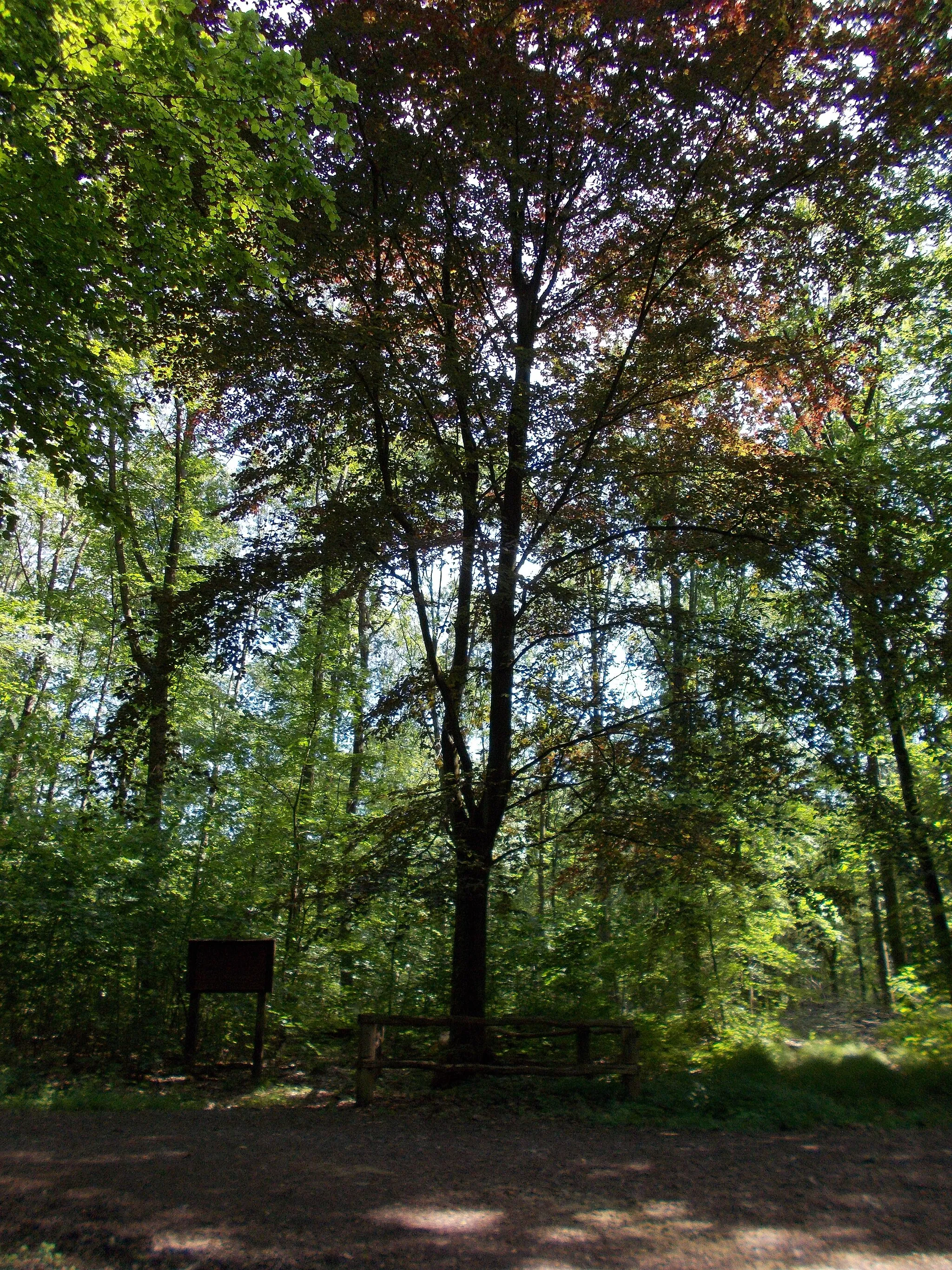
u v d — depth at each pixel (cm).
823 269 1221
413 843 1117
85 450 965
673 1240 482
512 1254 457
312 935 1342
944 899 1436
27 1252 424
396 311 1098
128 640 1278
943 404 1434
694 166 1146
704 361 1211
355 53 1091
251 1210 509
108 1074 1059
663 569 1334
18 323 853
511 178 1184
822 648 1169
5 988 1138
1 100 792
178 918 1277
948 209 1387
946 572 1277
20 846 1214
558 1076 1055
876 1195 573
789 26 1104
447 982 1353
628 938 1316
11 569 2922
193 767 1315
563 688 1281
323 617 1698
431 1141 751
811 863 1582
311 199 1085
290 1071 1181
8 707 2120
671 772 1154
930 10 1130
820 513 1195
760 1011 1386
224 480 2111
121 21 757
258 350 1064
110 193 946
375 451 1301
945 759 1465
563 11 1116
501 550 1185
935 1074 974
